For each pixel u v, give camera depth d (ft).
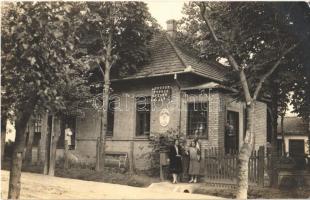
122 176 53.36
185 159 52.60
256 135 70.33
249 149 37.78
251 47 45.70
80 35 52.54
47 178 50.01
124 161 63.00
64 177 53.83
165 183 48.65
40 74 25.03
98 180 51.67
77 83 53.26
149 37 64.69
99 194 38.29
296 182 43.83
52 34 25.04
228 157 46.37
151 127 62.34
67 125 72.18
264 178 43.60
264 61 44.62
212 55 49.01
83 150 69.87
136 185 48.73
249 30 43.14
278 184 43.68
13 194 27.55
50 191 38.86
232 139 62.34
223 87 55.42
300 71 46.93
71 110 58.44
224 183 46.06
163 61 62.44
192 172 50.62
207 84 59.41
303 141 87.35
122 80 64.95
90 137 69.31
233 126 63.00
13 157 27.86
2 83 26.02
